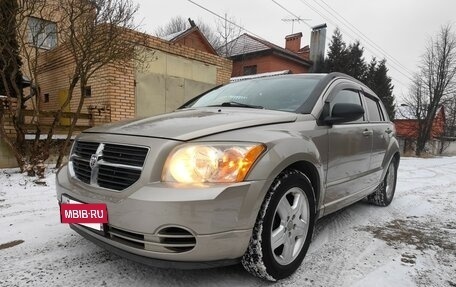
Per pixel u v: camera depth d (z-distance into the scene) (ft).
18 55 19.92
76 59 18.29
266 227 6.69
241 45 79.97
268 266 6.88
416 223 12.39
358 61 88.84
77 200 6.95
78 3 17.65
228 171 6.14
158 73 27.63
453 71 83.51
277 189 6.87
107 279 7.20
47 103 31.37
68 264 7.86
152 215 5.77
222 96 11.33
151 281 7.17
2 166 19.16
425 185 22.03
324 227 11.42
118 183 6.43
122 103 25.12
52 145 20.81
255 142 6.59
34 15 18.24
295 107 9.05
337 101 10.33
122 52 19.38
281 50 73.26
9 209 11.98
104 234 6.54
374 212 13.69
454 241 10.46
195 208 5.72
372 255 9.11
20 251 8.50
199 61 31.14
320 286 7.28
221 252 6.07
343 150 9.53
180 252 5.90
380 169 13.03
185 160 6.09
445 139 108.06
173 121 7.46
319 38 78.79
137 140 6.56
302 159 7.47
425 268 8.40
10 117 19.04
